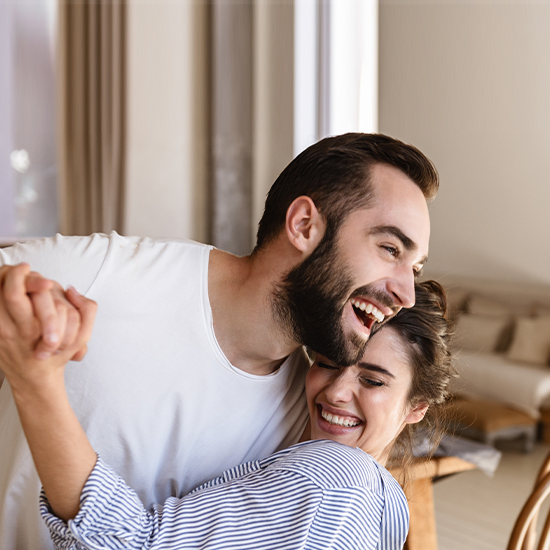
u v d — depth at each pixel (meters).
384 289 0.88
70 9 5.04
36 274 0.55
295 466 0.80
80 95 5.04
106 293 0.92
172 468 0.98
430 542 1.43
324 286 0.88
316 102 5.36
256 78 5.53
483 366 3.99
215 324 0.94
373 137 0.90
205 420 0.96
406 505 0.90
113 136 5.09
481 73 4.72
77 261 0.94
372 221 0.86
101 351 0.92
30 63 5.16
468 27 4.77
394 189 0.87
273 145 5.49
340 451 0.86
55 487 0.64
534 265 4.53
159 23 5.32
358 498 0.80
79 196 5.11
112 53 5.06
